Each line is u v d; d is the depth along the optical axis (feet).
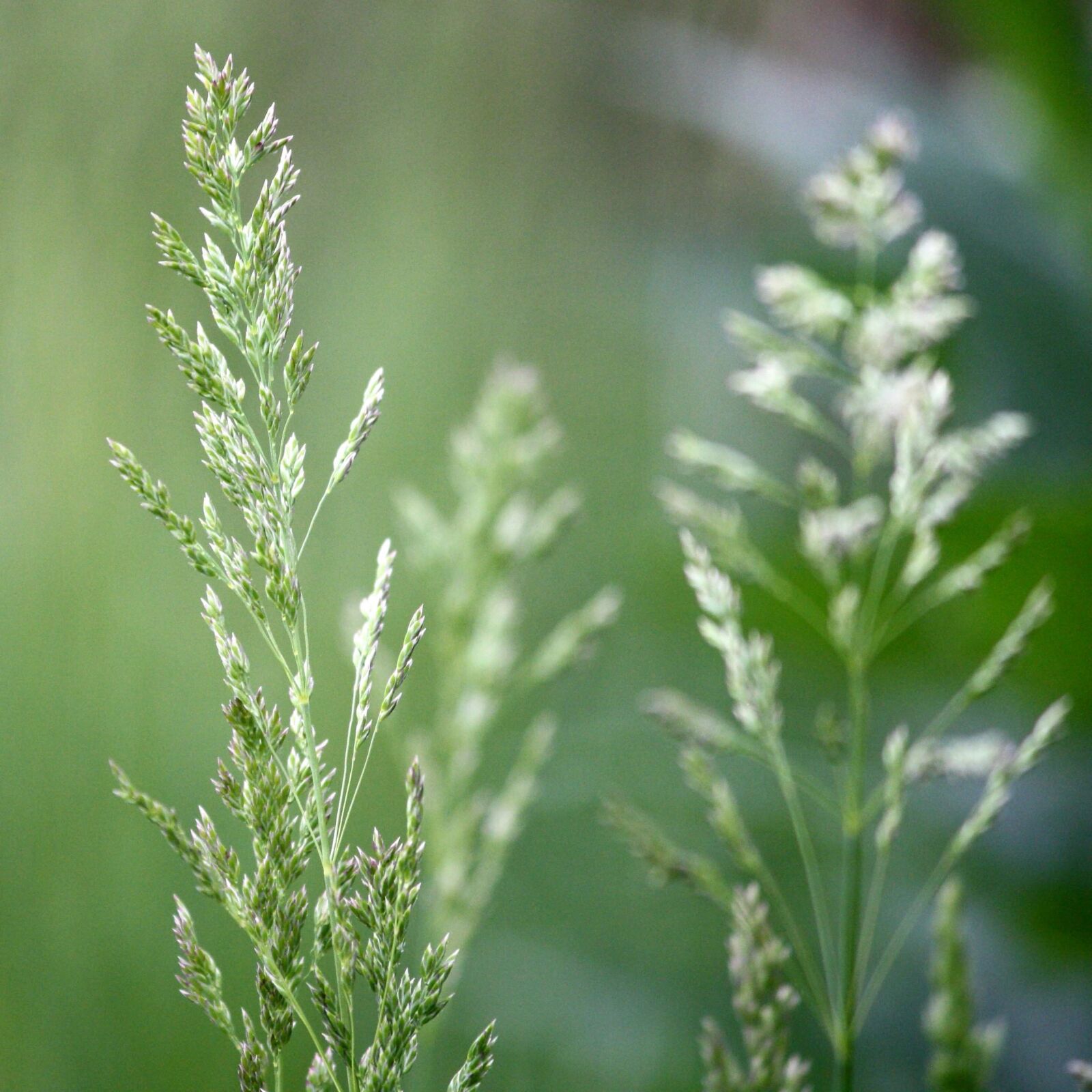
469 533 2.19
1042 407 3.52
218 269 1.36
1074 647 2.86
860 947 1.61
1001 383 3.61
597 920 2.89
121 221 2.78
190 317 2.88
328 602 3.07
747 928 1.55
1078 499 2.76
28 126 2.67
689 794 3.17
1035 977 2.68
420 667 3.06
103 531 2.64
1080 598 2.76
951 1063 1.64
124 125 2.77
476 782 3.22
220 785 1.36
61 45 2.68
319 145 3.51
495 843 1.91
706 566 1.61
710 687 3.49
